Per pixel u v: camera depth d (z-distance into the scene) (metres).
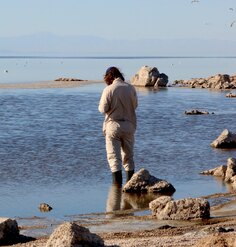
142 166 29.92
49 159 31.41
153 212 20.69
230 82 96.44
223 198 23.48
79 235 14.12
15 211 22.11
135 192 25.00
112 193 24.84
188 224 19.16
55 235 14.21
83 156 32.31
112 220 20.42
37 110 54.25
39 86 86.44
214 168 28.75
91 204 23.14
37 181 26.73
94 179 27.27
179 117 50.38
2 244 17.02
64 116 49.91
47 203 23.22
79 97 69.19
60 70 175.25
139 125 44.62
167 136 39.53
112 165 26.66
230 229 16.84
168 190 25.08
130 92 26.84
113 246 14.48
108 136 26.81
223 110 57.25
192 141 37.66
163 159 31.72
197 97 73.81
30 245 16.03
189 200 20.08
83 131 41.25
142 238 16.59
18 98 66.31
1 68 187.12
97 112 53.22
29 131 41.09
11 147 34.84
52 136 38.88
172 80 116.25
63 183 26.48
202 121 47.81
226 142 35.50
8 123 45.09
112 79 27.06
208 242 13.59
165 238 16.11
